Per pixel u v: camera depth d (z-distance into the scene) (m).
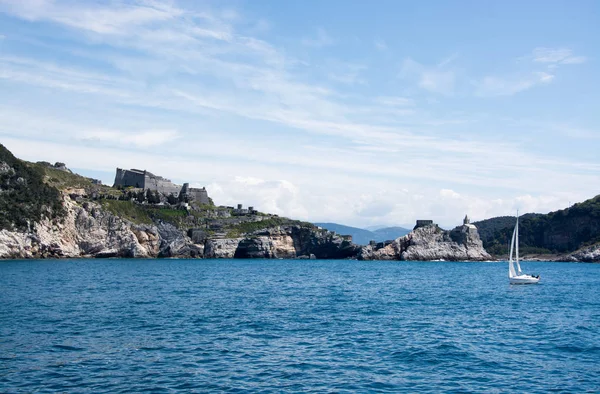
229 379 30.33
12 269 121.44
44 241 189.75
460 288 98.69
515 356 37.56
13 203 183.88
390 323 50.88
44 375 29.98
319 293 81.62
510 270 114.69
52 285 82.56
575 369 34.19
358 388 29.34
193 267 161.25
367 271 159.88
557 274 171.75
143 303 61.81
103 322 47.12
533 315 59.31
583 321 54.88
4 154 194.38
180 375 30.77
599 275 165.75
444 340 42.72
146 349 36.88
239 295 75.31
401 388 29.56
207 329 45.03
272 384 29.64
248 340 40.88
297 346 39.22
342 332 45.28
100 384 28.67
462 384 30.56
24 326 44.06
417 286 101.25
